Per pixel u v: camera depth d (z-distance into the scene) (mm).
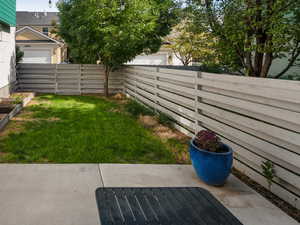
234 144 3717
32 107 7441
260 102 3135
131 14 8578
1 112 6285
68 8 9625
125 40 8750
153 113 6902
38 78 10352
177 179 3328
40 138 4676
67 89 10555
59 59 24328
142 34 8984
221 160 3027
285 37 4387
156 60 19469
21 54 10414
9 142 4387
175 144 4684
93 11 8391
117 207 2580
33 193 2807
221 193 3016
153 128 5695
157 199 2787
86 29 8820
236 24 4809
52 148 4195
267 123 3051
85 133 5090
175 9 6387
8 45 8453
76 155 3967
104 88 10750
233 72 6398
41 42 21750
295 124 2654
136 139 4875
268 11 4320
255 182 3338
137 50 10055
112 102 8820
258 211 2672
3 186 2936
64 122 5871
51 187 2955
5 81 8039
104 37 8648
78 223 2326
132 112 7008
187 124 5172
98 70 10609
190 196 2889
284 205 2834
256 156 3260
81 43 9383
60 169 3457
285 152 2777
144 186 3092
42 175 3250
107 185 3066
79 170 3451
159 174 3457
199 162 3166
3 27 7727
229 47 5281
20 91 10195
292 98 2627
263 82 3029
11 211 2465
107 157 3963
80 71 10508
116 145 4508
